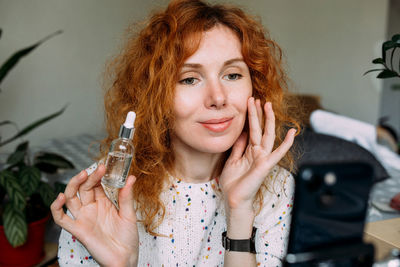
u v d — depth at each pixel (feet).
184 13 2.59
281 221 3.25
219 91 2.55
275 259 3.14
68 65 12.86
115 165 2.30
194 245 3.13
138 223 3.04
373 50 12.62
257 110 2.87
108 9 13.43
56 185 5.67
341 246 1.38
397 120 17.51
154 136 2.86
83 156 9.07
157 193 3.01
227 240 2.82
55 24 12.35
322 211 1.39
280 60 3.26
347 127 7.38
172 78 2.58
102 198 2.44
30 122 12.37
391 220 2.51
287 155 3.35
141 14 14.24
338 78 13.32
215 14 2.62
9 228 5.16
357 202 1.40
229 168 2.91
